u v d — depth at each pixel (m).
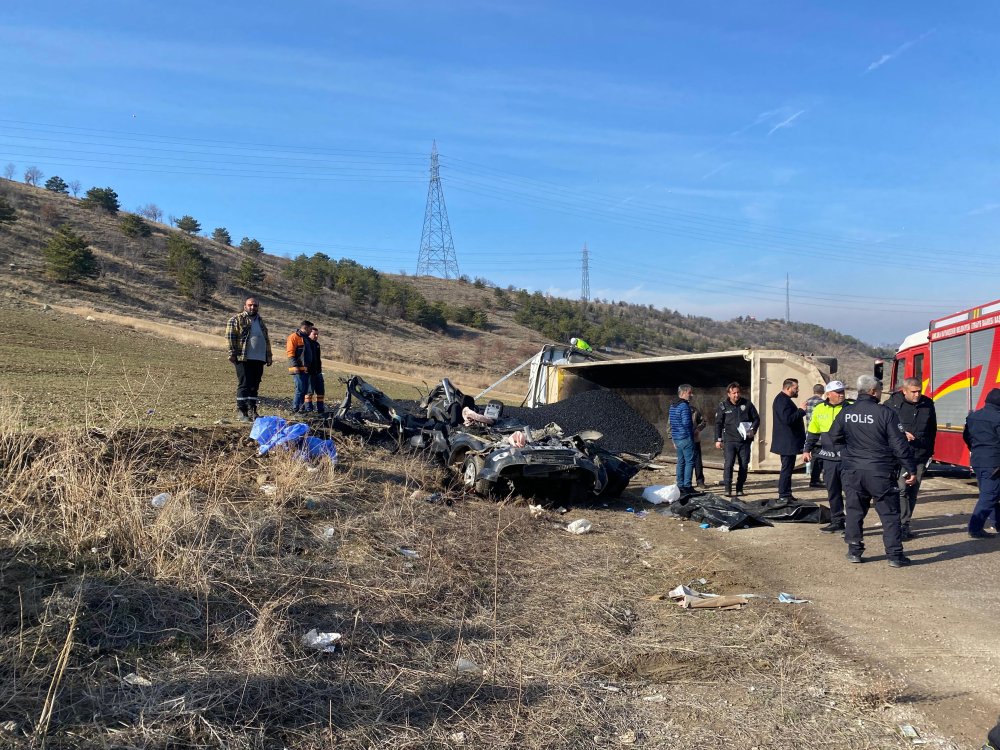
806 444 11.59
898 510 7.07
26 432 6.27
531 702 4.05
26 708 3.28
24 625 3.85
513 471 9.34
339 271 82.69
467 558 6.35
